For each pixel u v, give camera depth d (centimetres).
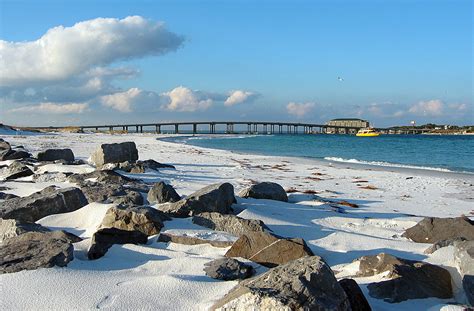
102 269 496
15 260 479
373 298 454
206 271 479
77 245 584
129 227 661
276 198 1052
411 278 473
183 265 507
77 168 1486
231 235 651
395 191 1465
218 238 626
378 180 1759
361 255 621
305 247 534
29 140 4803
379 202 1231
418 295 456
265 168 2147
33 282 430
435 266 495
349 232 774
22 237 592
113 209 679
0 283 427
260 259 532
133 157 1797
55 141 4722
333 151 4197
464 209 1164
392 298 450
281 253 532
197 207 784
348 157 3300
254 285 393
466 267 475
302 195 1174
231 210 865
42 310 387
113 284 442
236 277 473
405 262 503
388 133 15488
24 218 763
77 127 12812
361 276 514
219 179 1560
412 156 3500
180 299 414
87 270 477
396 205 1191
